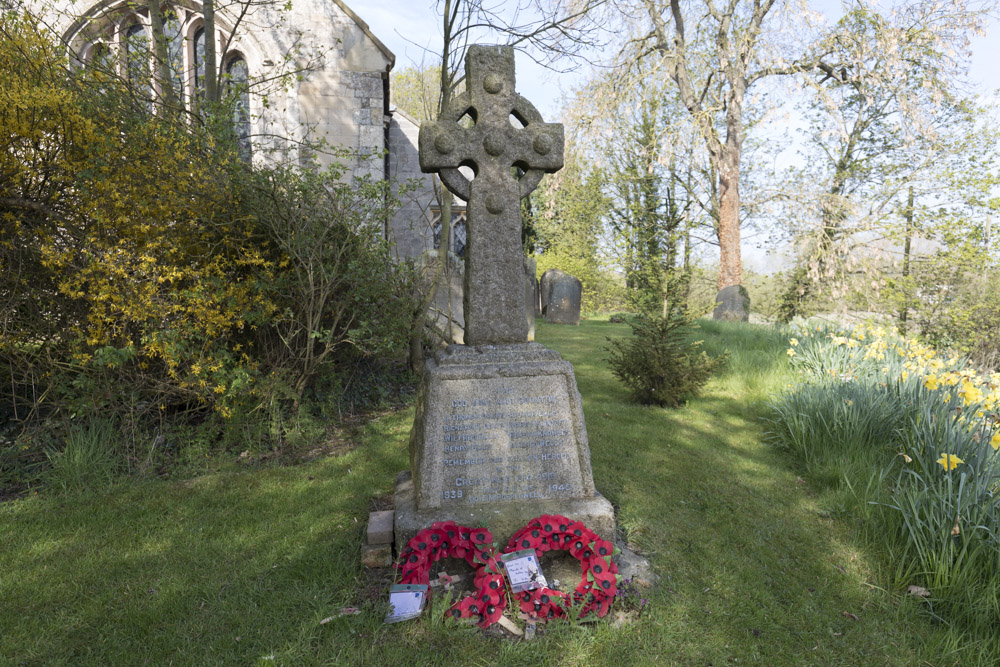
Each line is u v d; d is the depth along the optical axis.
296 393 5.81
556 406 3.46
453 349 3.57
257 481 4.58
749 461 5.20
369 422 6.31
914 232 14.40
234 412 5.37
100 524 3.79
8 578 3.12
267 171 5.59
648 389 6.93
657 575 3.30
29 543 3.52
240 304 5.30
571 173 22.38
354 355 6.83
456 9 7.33
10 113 4.27
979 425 4.23
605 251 24.20
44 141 4.64
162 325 4.96
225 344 5.49
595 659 2.60
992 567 3.02
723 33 17.95
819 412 5.26
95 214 4.66
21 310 4.96
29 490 4.33
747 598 3.10
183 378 5.24
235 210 5.39
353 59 12.38
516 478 3.41
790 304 17.78
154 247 4.88
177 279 4.98
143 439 5.03
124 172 4.77
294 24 12.15
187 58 11.88
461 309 9.15
